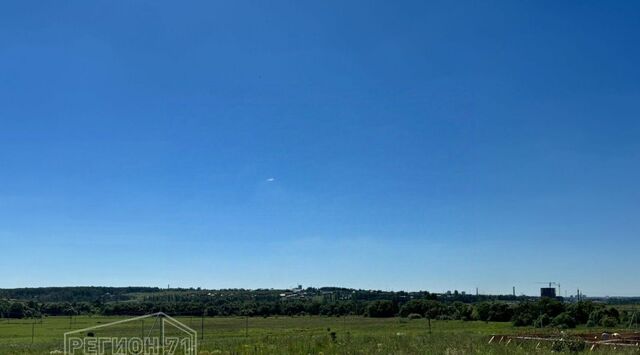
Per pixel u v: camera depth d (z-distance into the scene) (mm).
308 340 43969
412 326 82562
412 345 38531
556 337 44125
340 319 109625
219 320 101562
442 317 107938
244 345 40000
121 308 122250
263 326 82312
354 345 39000
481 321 99312
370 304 122750
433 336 49469
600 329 73688
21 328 77188
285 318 114500
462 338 45781
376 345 38906
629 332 61250
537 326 82062
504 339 44656
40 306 121875
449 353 33594
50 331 70625
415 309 117125
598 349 36031
